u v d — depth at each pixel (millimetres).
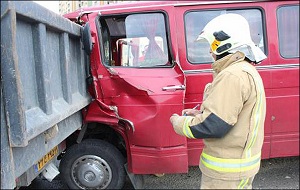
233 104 1809
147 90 3156
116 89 3236
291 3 3646
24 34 1741
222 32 1933
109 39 3406
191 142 3566
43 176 3072
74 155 3506
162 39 3408
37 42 1870
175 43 3377
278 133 3691
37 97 1911
